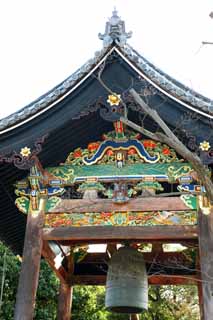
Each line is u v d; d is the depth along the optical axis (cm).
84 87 1034
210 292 893
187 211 1023
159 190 1115
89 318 2258
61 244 1267
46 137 1056
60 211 1054
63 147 1129
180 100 1001
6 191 1223
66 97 1034
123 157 1103
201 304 1271
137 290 977
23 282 956
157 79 1003
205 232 978
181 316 2411
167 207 1030
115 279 992
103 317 2380
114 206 1045
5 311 1967
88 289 2359
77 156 1130
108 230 1016
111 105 1006
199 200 1023
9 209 1320
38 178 1080
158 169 1084
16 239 1522
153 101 1019
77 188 1138
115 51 1017
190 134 987
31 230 1036
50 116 1045
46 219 1052
